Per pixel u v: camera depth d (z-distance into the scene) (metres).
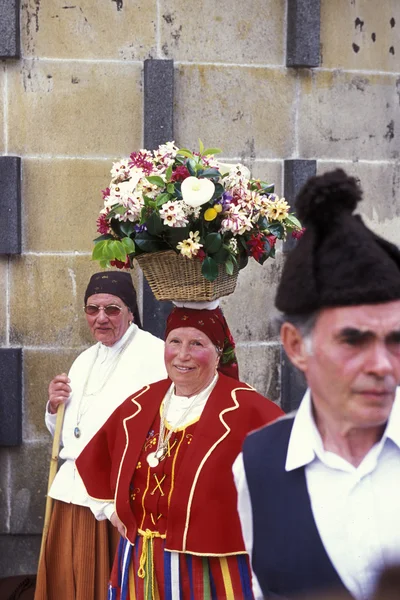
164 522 3.28
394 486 1.77
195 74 5.47
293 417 1.95
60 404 4.57
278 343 5.61
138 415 3.51
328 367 1.65
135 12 5.39
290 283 1.70
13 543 5.53
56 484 4.49
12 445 5.41
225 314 5.54
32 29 5.35
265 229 3.52
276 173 5.58
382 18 5.65
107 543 4.40
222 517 3.19
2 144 5.39
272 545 1.86
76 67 5.38
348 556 1.76
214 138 5.50
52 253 5.43
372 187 5.70
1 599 5.07
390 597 1.29
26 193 5.41
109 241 3.39
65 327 5.46
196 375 3.39
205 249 3.33
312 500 1.83
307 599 1.63
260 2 5.48
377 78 5.66
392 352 1.62
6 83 5.36
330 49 5.59
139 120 5.44
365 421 1.65
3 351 5.36
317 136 5.61
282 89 5.55
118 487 3.40
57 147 5.41
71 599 4.41
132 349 4.59
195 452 3.26
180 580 3.24
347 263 1.63
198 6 5.43
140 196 3.38
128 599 3.38
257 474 1.91
